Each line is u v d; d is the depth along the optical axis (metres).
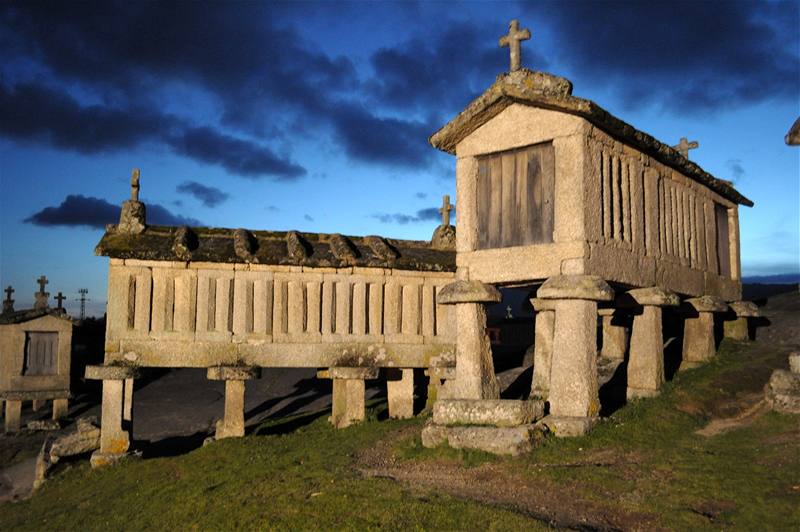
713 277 14.17
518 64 10.82
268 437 13.48
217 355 13.73
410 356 14.86
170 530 8.61
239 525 7.93
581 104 9.84
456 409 10.23
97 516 10.42
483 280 10.98
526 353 18.92
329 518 7.57
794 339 14.55
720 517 6.68
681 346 15.01
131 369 13.25
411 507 7.53
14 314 22.28
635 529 6.62
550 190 10.46
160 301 13.59
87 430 14.40
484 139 11.20
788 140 8.69
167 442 17.77
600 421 9.88
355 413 14.51
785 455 8.15
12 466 18.03
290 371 27.61
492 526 6.84
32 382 21.70
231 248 14.10
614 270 10.51
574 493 7.70
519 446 9.22
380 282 14.83
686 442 9.30
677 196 12.95
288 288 14.28
